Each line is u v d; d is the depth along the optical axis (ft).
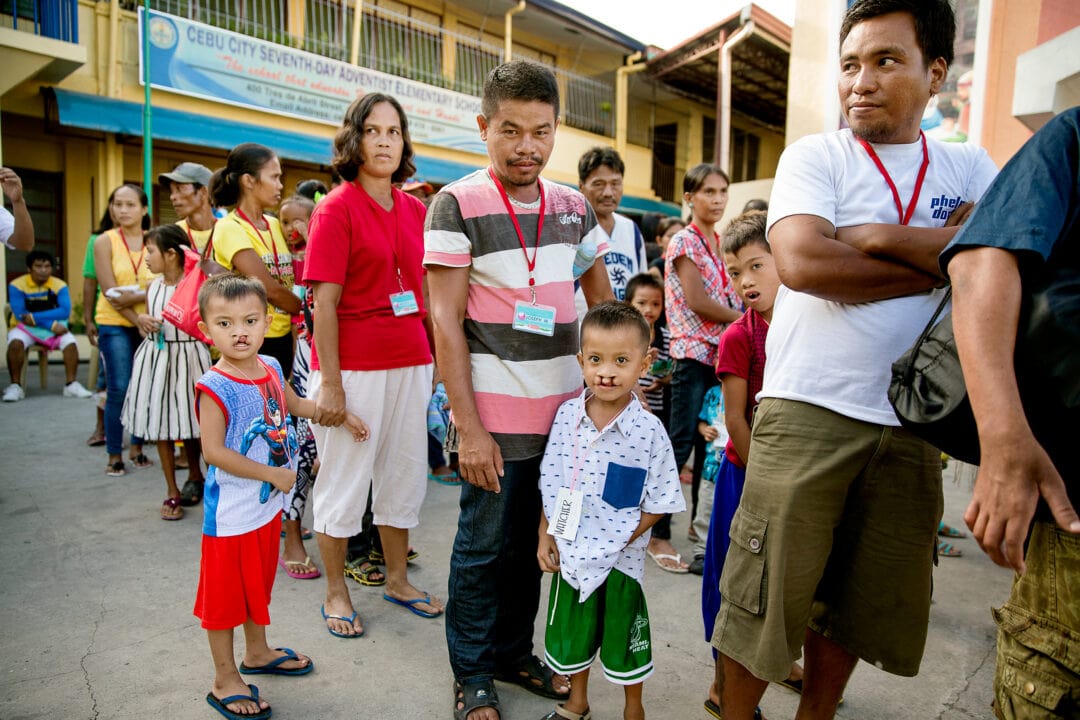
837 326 5.13
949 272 3.75
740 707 5.53
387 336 8.32
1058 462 3.61
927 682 7.55
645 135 54.44
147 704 6.57
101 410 15.84
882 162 5.20
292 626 8.26
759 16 36.86
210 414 6.54
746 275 7.22
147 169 26.73
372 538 10.01
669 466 6.41
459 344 6.20
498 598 6.72
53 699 6.58
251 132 31.45
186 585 9.11
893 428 5.02
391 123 8.22
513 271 6.38
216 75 30.60
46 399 20.72
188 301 9.76
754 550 5.28
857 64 5.12
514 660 7.22
